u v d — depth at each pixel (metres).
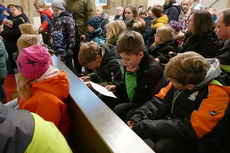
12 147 0.57
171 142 1.14
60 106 1.19
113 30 2.40
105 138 0.79
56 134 0.72
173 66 1.12
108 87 1.79
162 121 1.21
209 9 4.33
